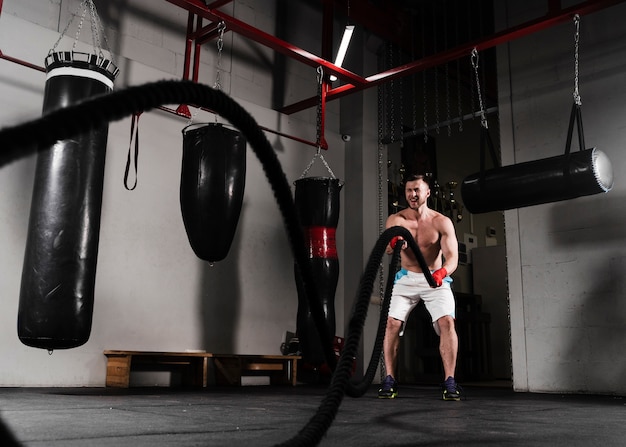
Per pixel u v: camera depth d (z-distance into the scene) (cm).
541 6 575
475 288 852
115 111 51
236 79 638
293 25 708
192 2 435
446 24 780
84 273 304
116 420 218
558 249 525
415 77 805
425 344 746
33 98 467
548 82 559
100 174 318
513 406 330
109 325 491
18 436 167
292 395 401
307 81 713
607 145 512
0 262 436
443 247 370
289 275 641
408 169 771
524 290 539
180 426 202
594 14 539
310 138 694
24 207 453
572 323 506
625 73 512
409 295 379
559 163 421
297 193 469
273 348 610
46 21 494
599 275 498
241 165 396
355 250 689
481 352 783
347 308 682
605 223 502
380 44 738
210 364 551
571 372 499
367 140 716
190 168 385
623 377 471
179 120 568
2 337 431
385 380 390
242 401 334
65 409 260
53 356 455
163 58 577
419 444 164
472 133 906
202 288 561
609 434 198
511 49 591
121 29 548
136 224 521
